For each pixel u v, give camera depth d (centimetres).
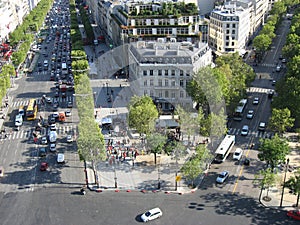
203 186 17088
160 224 14738
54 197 16675
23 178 18238
